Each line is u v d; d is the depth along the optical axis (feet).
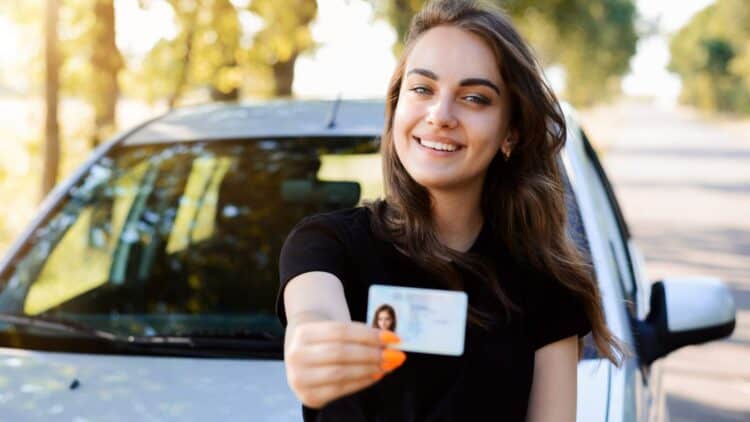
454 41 5.58
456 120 5.54
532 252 5.81
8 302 9.61
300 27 24.12
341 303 5.24
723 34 217.56
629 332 8.28
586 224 8.95
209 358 8.50
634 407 7.59
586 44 97.71
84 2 19.44
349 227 5.60
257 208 10.67
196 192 10.84
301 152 10.68
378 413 5.47
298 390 4.46
